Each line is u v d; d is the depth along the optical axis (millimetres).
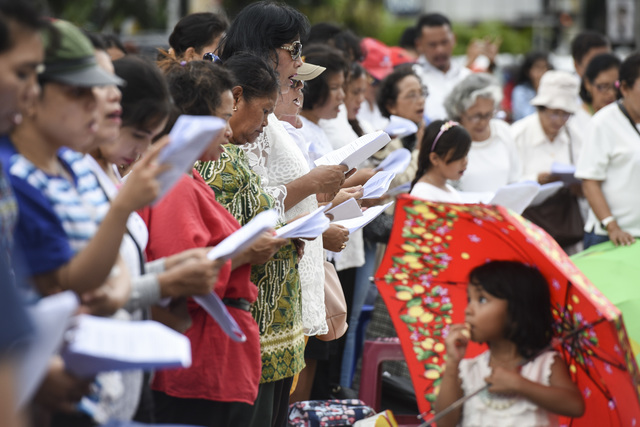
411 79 9945
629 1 30000
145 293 4027
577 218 10141
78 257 3584
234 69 5676
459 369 5332
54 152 3791
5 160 3617
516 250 5270
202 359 4992
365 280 9109
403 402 8961
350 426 7359
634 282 6762
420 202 5215
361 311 9281
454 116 10352
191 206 4785
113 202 3598
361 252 8641
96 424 3795
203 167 5457
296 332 5906
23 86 3324
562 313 5199
